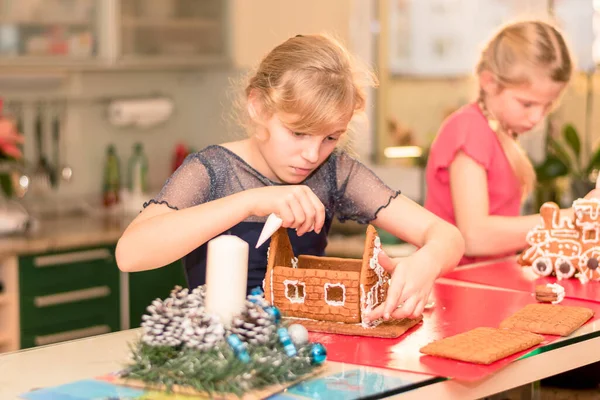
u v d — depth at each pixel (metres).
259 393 1.18
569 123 3.81
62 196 3.85
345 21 3.95
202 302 1.32
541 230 1.94
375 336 1.44
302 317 1.52
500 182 2.21
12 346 3.07
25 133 3.72
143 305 3.37
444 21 4.10
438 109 4.17
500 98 2.18
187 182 1.74
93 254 3.24
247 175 1.81
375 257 1.50
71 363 1.34
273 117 1.57
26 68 3.38
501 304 1.67
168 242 1.52
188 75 4.18
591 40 3.81
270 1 3.72
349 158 1.90
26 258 3.07
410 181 4.03
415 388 1.22
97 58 3.52
